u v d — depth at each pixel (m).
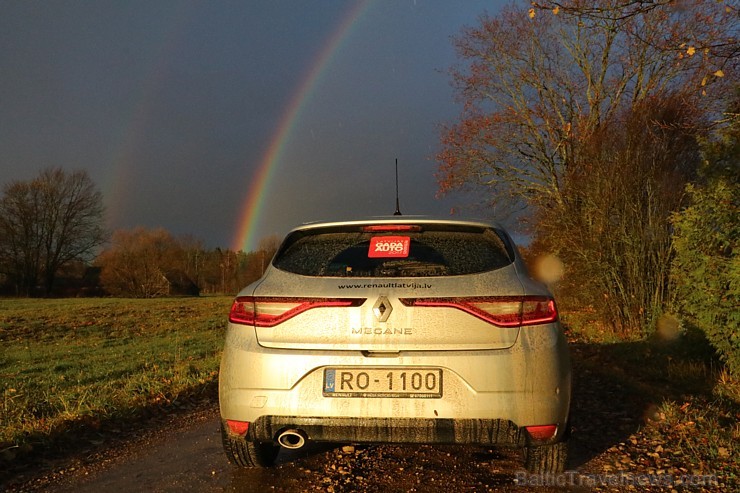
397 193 5.86
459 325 3.17
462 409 3.10
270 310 3.35
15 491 3.83
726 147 6.58
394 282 3.29
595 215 12.38
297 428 3.25
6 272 80.38
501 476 3.78
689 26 6.25
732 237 6.37
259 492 3.59
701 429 4.67
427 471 3.89
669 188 10.99
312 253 3.64
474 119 22.55
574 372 7.98
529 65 21.20
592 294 13.02
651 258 11.48
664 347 9.18
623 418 5.31
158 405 6.60
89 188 83.81
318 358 3.22
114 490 3.79
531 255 18.61
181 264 89.81
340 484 3.66
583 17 5.06
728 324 6.30
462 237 3.66
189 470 4.14
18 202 80.25
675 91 11.27
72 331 23.70
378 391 3.16
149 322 27.17
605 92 18.72
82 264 86.94
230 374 3.35
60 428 5.29
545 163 21.52
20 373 11.03
